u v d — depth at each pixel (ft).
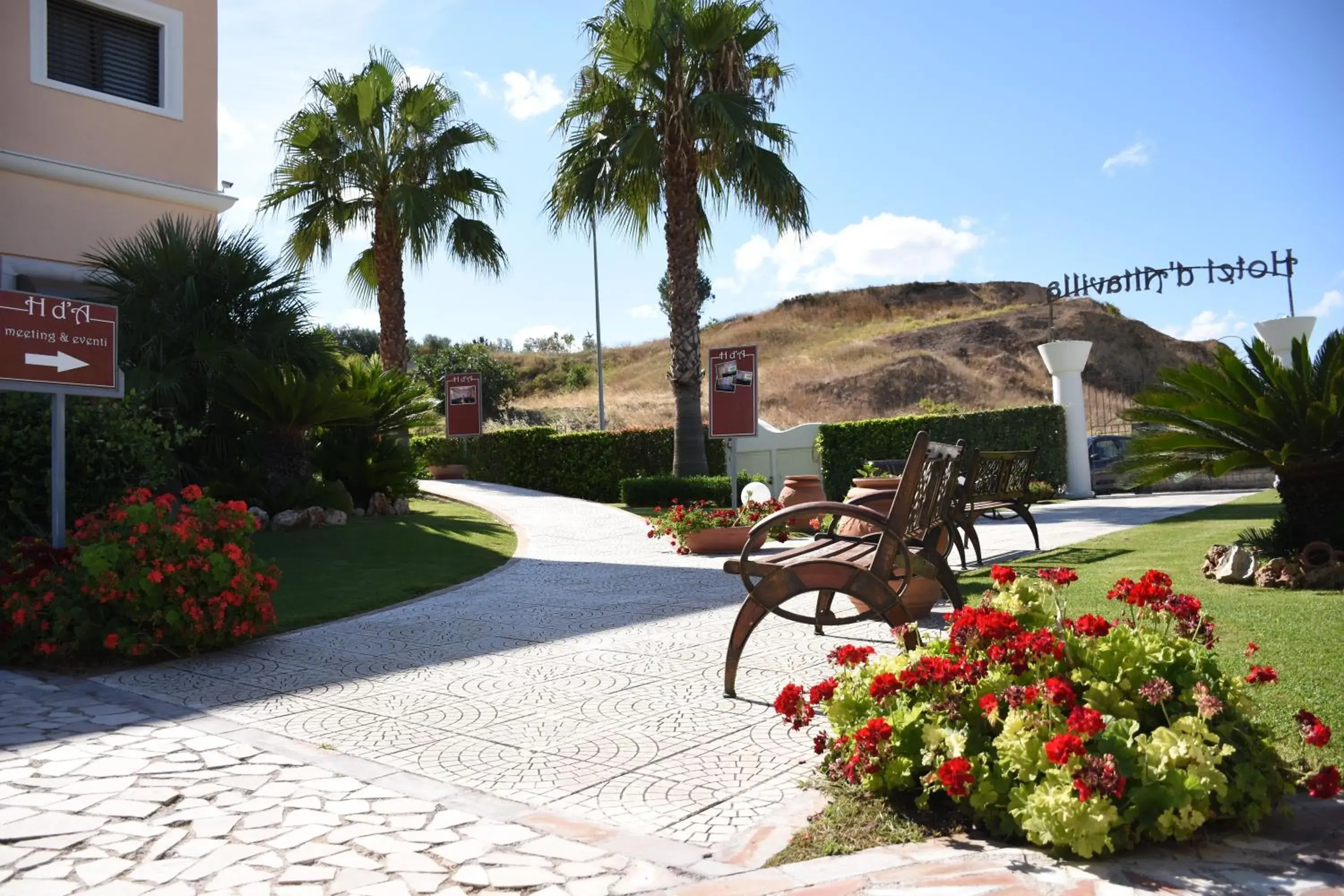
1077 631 10.25
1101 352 192.13
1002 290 268.21
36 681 17.29
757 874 8.54
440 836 9.68
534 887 8.46
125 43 42.88
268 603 20.52
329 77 59.47
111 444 27.66
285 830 9.86
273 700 15.67
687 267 54.90
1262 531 27.73
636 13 50.39
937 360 182.60
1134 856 8.37
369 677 17.35
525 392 192.44
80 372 21.58
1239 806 8.87
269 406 39.75
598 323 100.12
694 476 56.08
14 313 20.39
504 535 43.91
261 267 39.86
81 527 20.24
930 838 9.08
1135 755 8.60
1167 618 10.53
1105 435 82.84
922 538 16.92
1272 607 18.92
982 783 8.90
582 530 45.62
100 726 14.02
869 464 44.37
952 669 9.65
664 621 22.47
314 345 41.73
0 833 9.78
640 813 10.34
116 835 9.73
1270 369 24.12
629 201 55.88
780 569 14.79
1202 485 72.95
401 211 57.72
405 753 12.64
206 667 18.33
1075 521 45.85
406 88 60.34
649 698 15.37
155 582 18.56
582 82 54.80
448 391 76.38
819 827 9.54
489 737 13.39
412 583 29.43
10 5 38.55
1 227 38.14
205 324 38.24
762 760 12.10
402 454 50.70
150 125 42.80
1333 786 8.64
